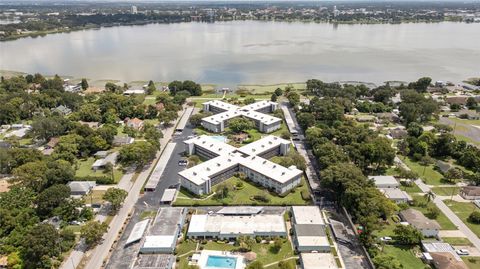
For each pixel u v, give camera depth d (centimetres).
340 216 14100
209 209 14638
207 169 16462
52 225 12162
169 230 12825
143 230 12925
